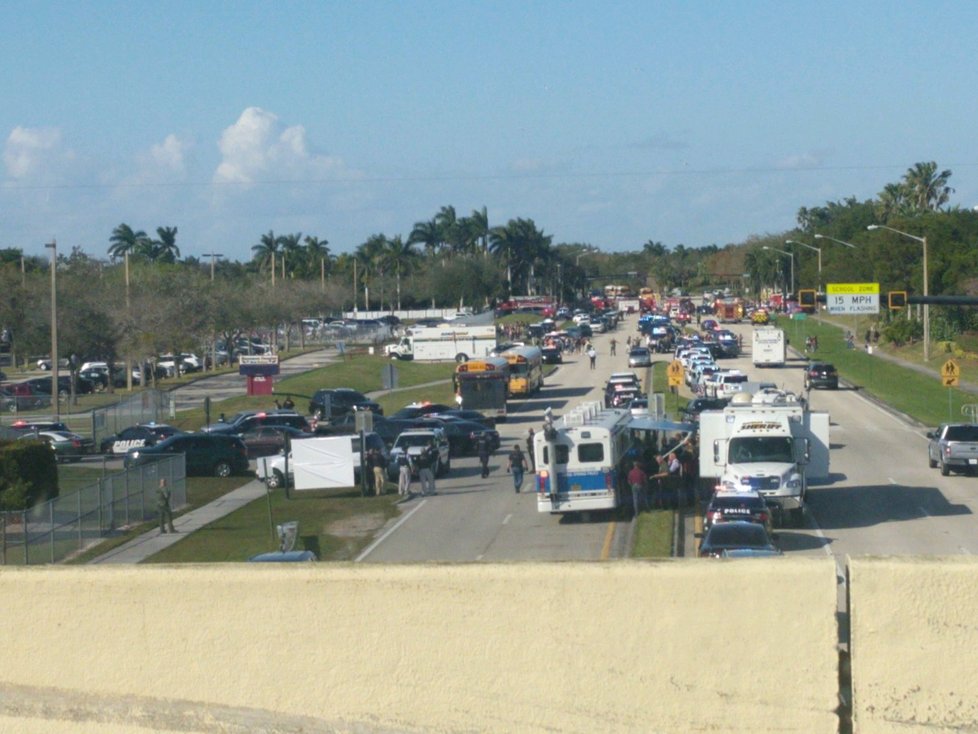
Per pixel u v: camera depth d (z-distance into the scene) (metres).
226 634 11.30
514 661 10.74
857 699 10.09
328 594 11.09
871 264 180.38
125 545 57.00
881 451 85.94
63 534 54.19
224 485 79.81
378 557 52.19
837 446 89.06
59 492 70.00
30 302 132.25
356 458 74.56
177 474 71.25
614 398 123.62
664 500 63.88
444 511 65.81
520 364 137.62
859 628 10.10
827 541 52.44
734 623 10.37
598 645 10.59
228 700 11.28
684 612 10.45
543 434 59.72
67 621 11.65
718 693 10.37
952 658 9.95
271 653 11.20
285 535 45.50
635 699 10.52
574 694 10.62
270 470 77.75
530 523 60.53
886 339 184.75
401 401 138.75
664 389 144.25
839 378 144.88
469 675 10.81
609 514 61.84
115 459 91.31
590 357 177.75
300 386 147.75
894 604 10.05
